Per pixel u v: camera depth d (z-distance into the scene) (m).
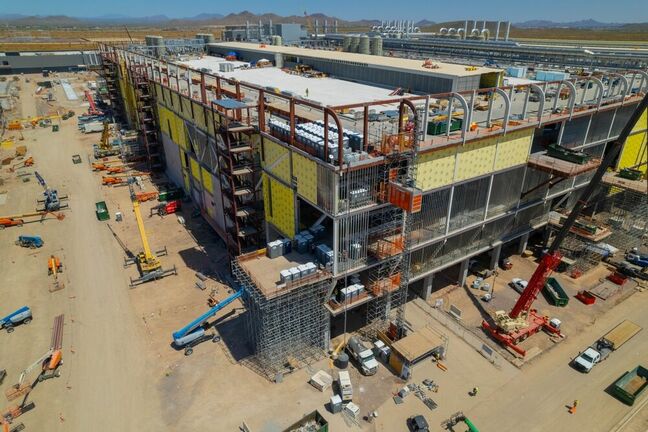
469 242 42.28
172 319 39.75
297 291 31.91
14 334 38.06
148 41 104.62
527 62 77.81
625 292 43.50
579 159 40.75
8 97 135.38
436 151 34.53
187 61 93.50
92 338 37.50
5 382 33.19
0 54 180.00
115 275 46.53
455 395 31.89
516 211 44.00
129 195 67.44
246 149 40.84
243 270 33.97
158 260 47.78
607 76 53.12
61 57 187.00
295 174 34.81
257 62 83.75
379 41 78.75
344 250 33.19
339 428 29.33
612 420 29.95
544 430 29.22
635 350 35.94
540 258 49.59
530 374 33.75
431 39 100.94
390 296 37.16
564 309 41.06
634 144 57.25
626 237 51.19
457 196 38.47
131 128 97.06
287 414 30.38
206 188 56.16
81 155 86.75
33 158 85.19
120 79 97.12
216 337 37.28
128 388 32.53
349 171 30.14
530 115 44.44
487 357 35.34
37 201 65.31
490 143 38.09
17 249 51.91
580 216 49.97
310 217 39.19
